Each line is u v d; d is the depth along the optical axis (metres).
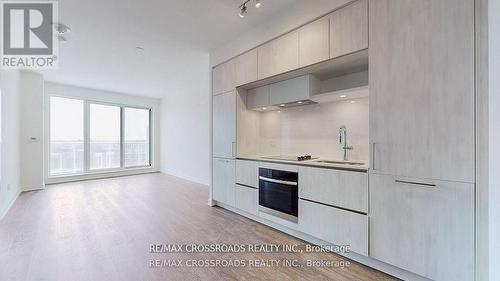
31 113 4.86
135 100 7.17
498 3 1.28
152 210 3.60
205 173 5.71
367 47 1.96
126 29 2.98
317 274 1.91
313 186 2.38
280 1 2.45
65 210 3.56
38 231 2.75
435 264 1.62
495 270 1.29
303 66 2.46
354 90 2.29
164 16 2.70
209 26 2.95
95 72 4.81
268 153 3.72
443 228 1.59
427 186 1.66
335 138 2.92
